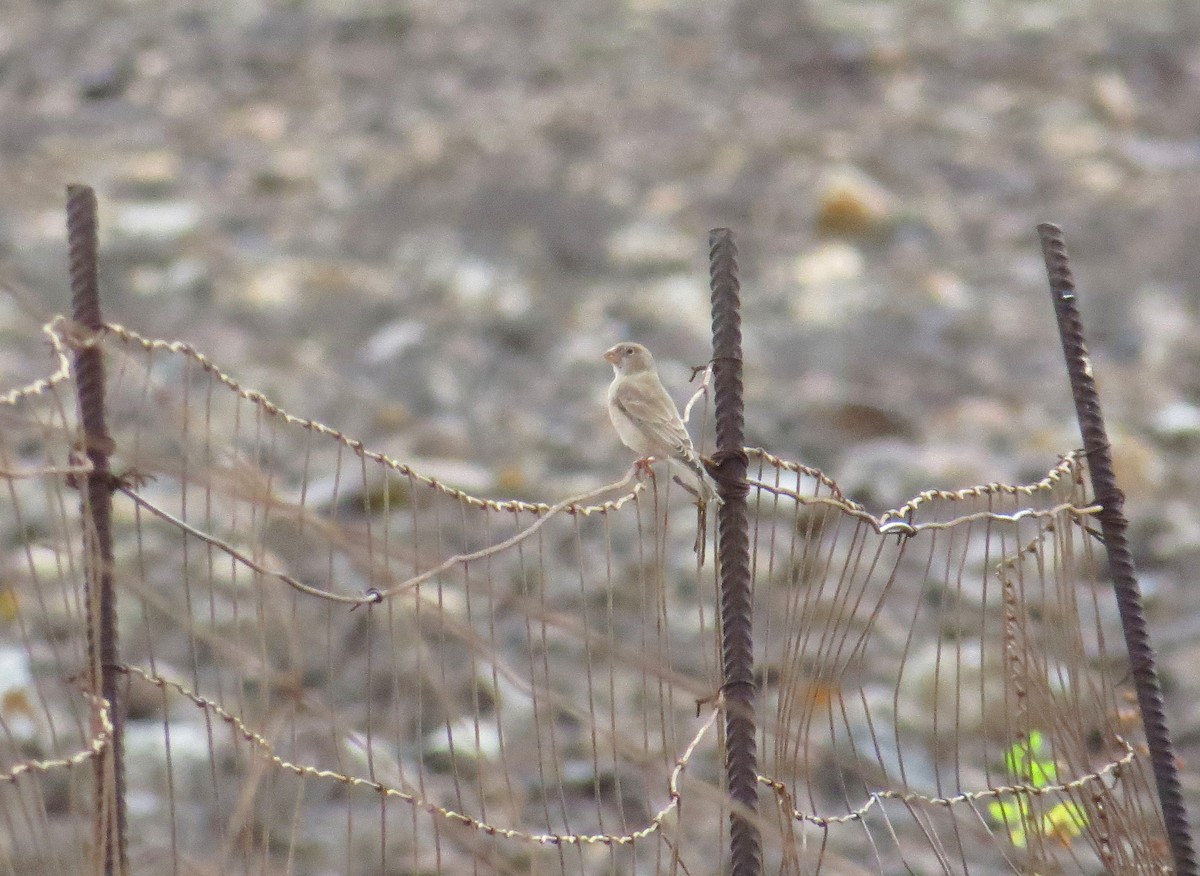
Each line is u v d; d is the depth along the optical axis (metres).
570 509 5.93
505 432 16.62
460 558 5.31
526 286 19.77
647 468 7.07
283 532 13.09
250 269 19.80
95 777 5.23
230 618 11.83
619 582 13.38
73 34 26.75
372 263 20.30
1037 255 21.31
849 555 6.18
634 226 21.08
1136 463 16.03
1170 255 21.19
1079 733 6.66
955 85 25.91
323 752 10.72
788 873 6.24
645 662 4.36
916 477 15.39
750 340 18.69
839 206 21.52
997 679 11.69
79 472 5.25
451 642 12.16
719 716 6.15
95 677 5.26
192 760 10.55
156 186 21.86
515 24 27.39
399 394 17.33
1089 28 27.86
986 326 19.28
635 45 26.58
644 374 8.10
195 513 13.49
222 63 25.84
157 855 8.47
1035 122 24.83
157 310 18.50
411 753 10.96
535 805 10.43
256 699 11.34
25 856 6.17
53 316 5.03
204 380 16.73
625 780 10.62
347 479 14.84
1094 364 18.75
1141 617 6.77
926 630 12.54
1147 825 6.72
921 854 9.91
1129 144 24.44
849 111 24.83
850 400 16.88
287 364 17.56
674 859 5.62
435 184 22.25
